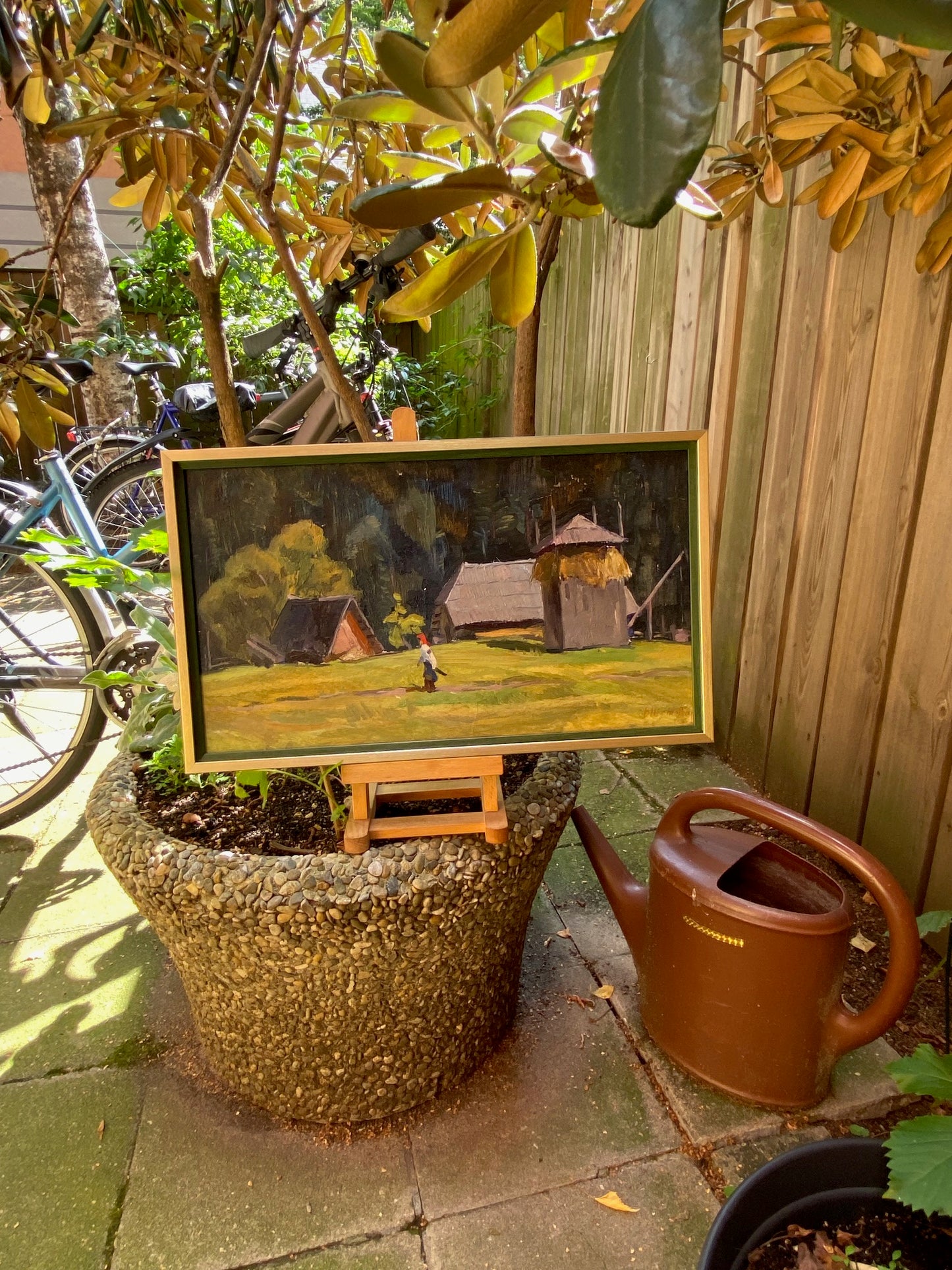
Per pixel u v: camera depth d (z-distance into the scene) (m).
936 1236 0.91
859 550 1.55
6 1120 1.13
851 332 1.52
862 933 1.45
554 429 3.13
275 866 0.95
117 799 1.16
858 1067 1.17
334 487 0.93
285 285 4.12
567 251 2.86
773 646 1.87
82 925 1.55
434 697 0.97
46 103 0.95
